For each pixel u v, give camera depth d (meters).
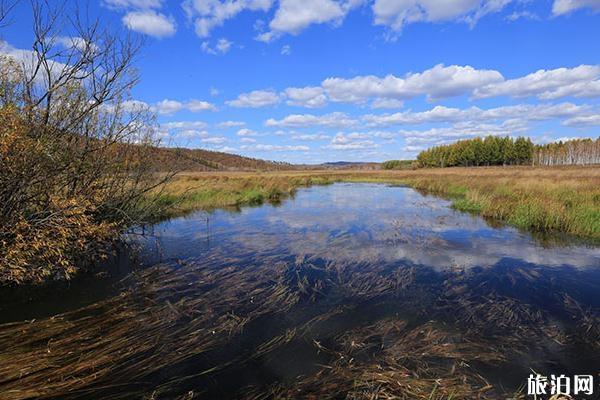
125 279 7.24
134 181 9.88
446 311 5.68
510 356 4.33
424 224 13.54
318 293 6.48
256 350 4.51
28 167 5.69
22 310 5.73
